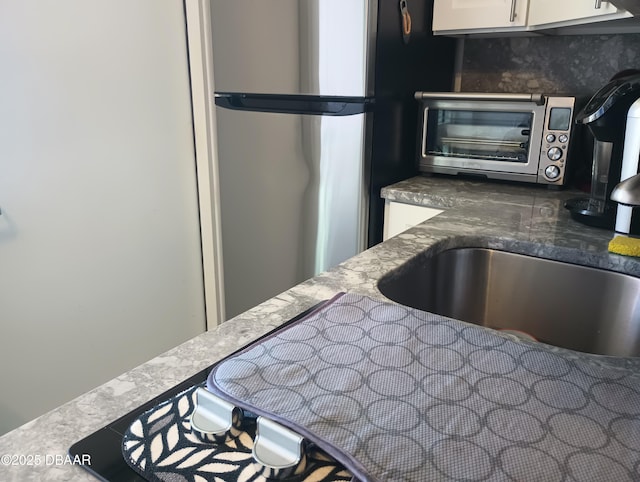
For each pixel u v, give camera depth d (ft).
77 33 4.50
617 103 3.68
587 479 1.34
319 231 5.89
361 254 3.33
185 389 1.80
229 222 5.99
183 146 5.66
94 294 5.12
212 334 2.21
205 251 6.10
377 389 1.71
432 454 1.42
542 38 6.29
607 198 3.99
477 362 1.89
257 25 5.26
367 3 4.99
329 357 1.91
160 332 5.90
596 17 4.50
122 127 5.02
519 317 3.80
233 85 5.47
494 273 3.83
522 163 5.55
